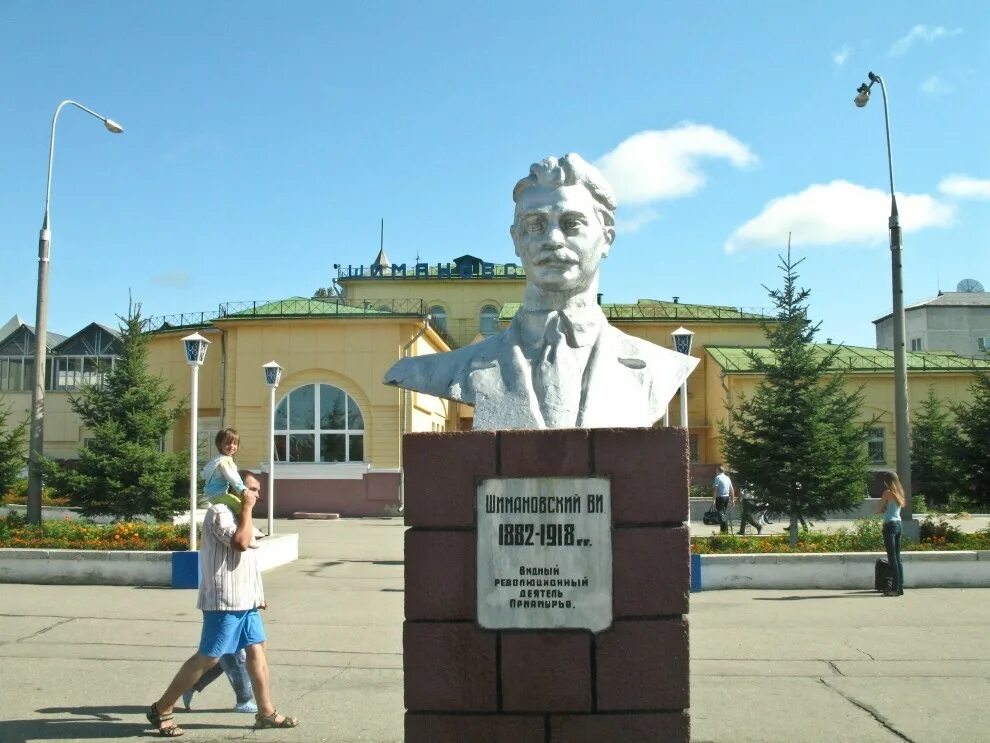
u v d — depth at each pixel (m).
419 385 5.11
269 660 7.91
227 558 5.95
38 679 7.27
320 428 28.88
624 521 4.33
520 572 4.33
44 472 17.27
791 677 7.30
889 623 9.64
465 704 4.32
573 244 4.87
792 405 16.30
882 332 57.09
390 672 7.47
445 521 4.37
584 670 4.29
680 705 4.26
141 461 18.58
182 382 31.84
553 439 4.36
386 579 13.19
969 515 26.94
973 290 54.75
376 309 30.86
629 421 4.79
